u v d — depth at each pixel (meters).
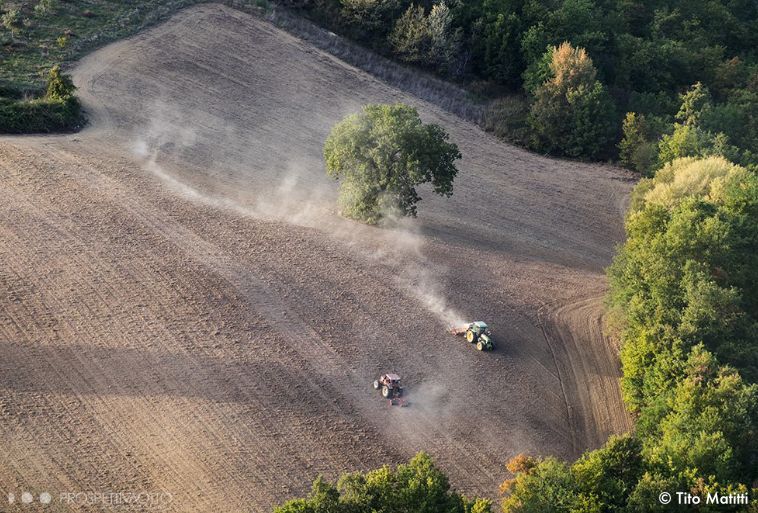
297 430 83.88
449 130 167.38
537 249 133.12
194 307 98.62
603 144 167.50
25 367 85.81
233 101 158.00
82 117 140.62
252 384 88.75
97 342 90.81
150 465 76.81
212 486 75.50
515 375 98.31
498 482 81.81
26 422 79.25
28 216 110.00
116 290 99.19
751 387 84.44
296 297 104.00
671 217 112.12
